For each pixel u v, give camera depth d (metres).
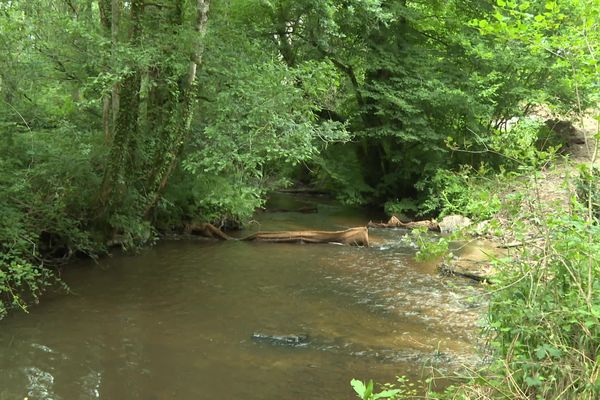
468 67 19.19
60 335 7.32
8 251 8.66
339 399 5.67
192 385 5.98
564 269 3.94
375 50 18.81
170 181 13.49
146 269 10.91
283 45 17.30
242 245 13.73
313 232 14.40
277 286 10.07
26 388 5.79
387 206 19.67
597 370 3.35
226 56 10.73
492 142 5.46
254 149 10.28
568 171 4.33
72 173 10.53
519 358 3.83
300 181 26.67
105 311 8.37
